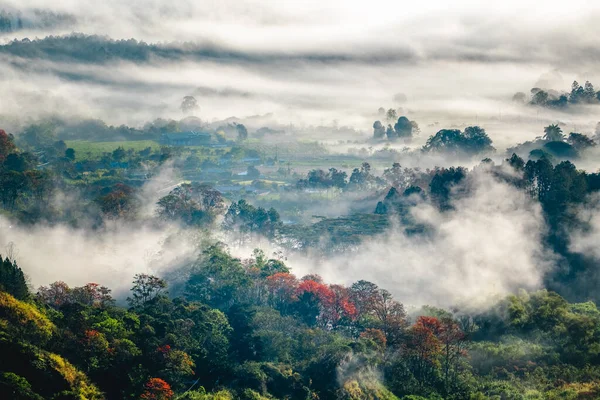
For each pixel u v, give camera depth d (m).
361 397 180.88
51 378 154.00
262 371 182.50
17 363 152.75
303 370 189.00
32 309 169.50
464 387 190.38
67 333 171.88
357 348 193.38
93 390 159.25
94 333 172.50
